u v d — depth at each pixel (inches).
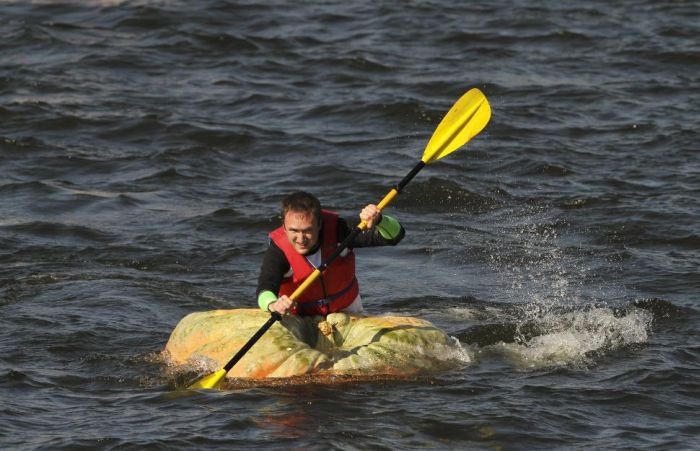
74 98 2301.9
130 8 2972.4
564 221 1658.5
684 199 1731.1
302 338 1105.4
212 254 1530.5
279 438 914.7
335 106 2274.9
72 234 1596.9
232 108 2277.3
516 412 971.9
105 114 2206.0
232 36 2738.7
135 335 1213.7
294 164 1959.9
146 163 1958.7
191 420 955.3
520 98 2320.4
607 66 2546.8
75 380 1074.1
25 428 941.8
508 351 1160.2
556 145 2027.6
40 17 2945.4
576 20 2908.5
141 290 1370.6
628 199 1740.9
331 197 1785.2
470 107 1189.1
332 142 2078.0
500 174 1887.3
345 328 1119.0
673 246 1541.6
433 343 1107.9
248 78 2480.3
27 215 1676.9
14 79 2406.5
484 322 1269.7
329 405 987.3
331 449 891.4
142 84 2432.3
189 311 1305.4
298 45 2726.4
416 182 1815.9
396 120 2204.7
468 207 1747.0
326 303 1120.8
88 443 907.4
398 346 1089.4
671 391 1032.2
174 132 2112.5
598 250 1533.0
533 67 2544.3
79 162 1956.2
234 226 1648.6
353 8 3063.5
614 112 2233.0
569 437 924.6
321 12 3021.7
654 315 1275.8
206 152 2018.9
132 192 1808.6
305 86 2425.0
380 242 1087.0
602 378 1070.4
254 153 2028.8
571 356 1141.1
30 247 1536.7
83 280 1401.3
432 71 2511.1
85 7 3019.2
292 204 1060.5
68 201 1749.5
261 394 1013.8
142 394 1028.5
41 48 2667.3
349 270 1122.0
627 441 916.0
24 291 1354.6
